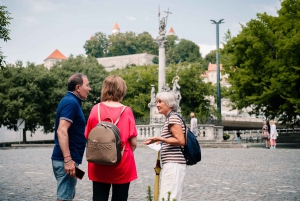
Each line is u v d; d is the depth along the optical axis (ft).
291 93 100.32
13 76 156.97
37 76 159.84
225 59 120.88
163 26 125.39
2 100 151.02
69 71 180.65
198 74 189.98
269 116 121.49
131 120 15.51
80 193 29.25
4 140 176.55
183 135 17.10
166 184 16.98
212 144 100.01
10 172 42.50
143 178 37.14
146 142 17.13
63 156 15.76
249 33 109.50
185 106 186.19
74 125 16.21
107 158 14.48
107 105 15.57
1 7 38.91
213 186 32.40
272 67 102.47
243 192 29.50
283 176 38.70
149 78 190.19
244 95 114.21
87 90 16.92
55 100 164.14
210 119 120.57
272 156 64.90
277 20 108.47
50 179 36.83
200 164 50.93
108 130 14.58
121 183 15.05
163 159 17.38
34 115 154.20
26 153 76.89
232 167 47.16
